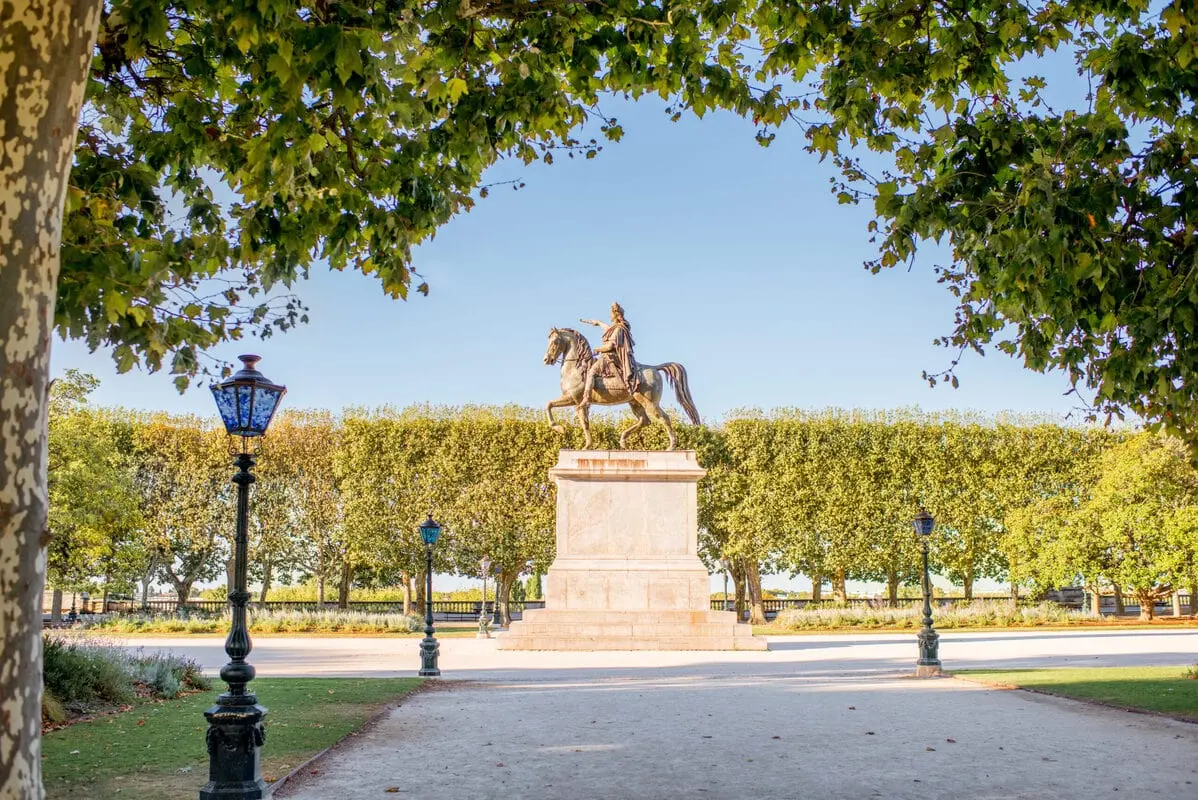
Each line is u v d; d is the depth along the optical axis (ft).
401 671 72.84
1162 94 31.78
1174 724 43.96
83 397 129.90
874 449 152.05
